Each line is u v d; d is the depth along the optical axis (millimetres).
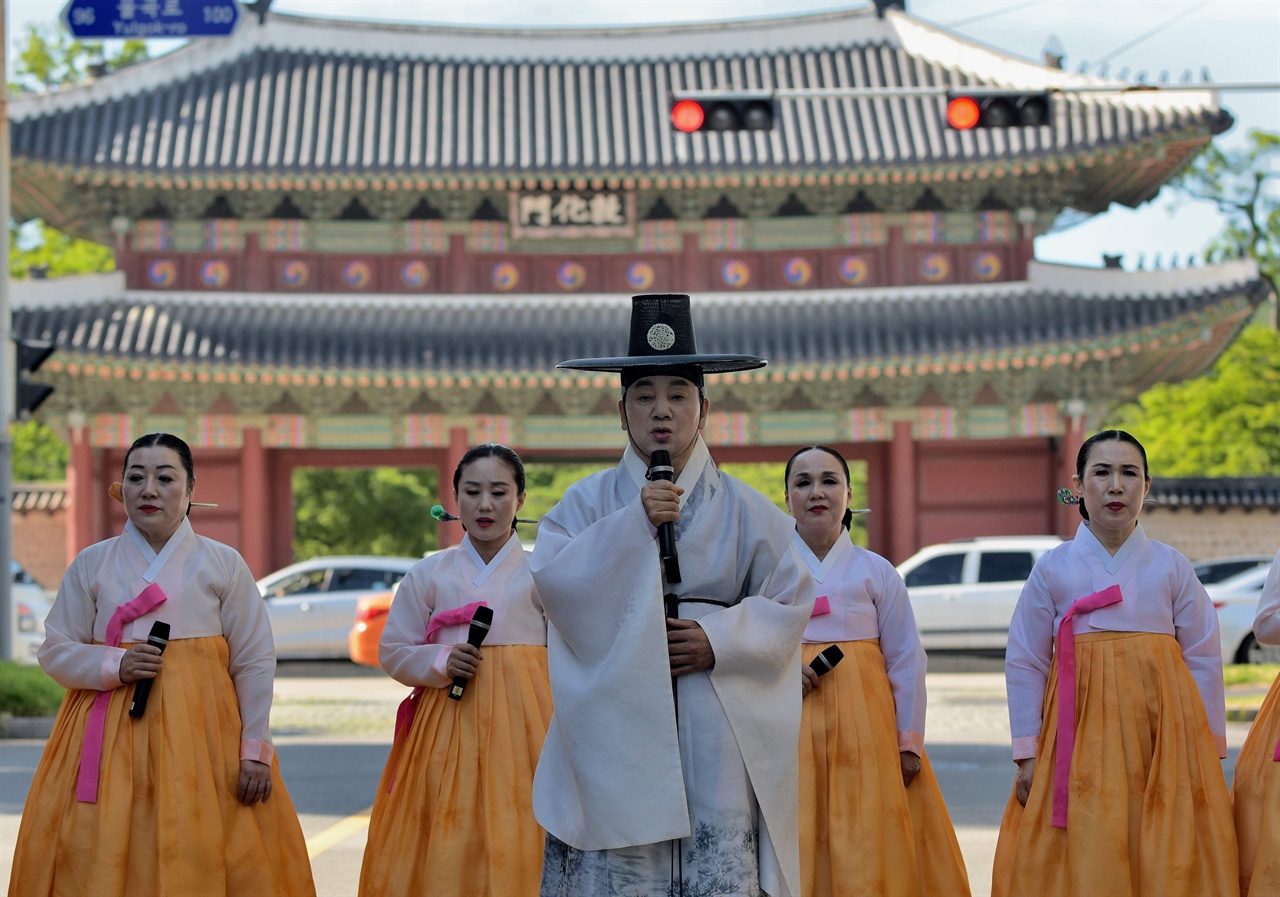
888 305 29734
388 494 47406
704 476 5367
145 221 30047
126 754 6516
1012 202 30031
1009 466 29828
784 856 5074
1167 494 31688
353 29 32969
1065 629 7016
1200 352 30234
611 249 30375
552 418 30000
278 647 25188
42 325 28469
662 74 32562
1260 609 7117
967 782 13070
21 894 6461
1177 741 6742
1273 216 49812
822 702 7445
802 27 32875
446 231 30328
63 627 6805
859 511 8164
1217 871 6559
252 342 28688
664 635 4977
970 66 31344
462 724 7066
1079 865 6672
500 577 7391
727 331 29141
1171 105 28719
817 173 28875
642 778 4898
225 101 30875
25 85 47562
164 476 6836
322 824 11156
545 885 5277
